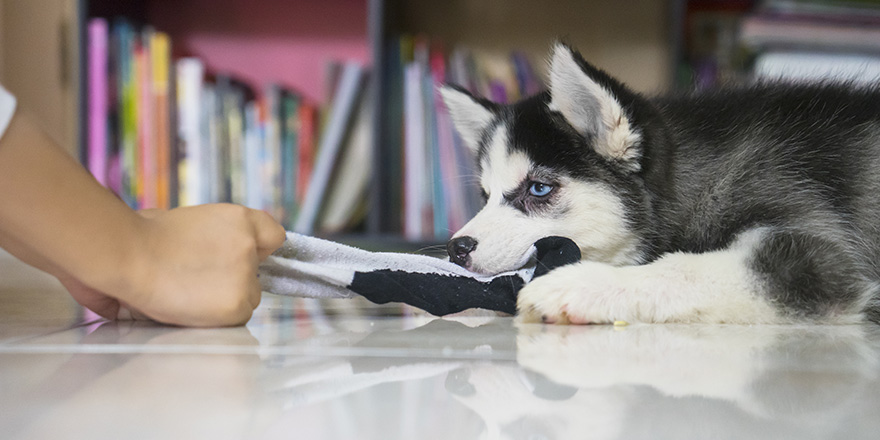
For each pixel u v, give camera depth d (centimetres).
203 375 57
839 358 71
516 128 161
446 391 51
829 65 316
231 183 311
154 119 302
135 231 84
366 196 315
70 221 77
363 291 107
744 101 153
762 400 49
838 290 117
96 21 299
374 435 40
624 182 149
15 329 88
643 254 149
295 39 361
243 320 91
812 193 135
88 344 74
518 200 156
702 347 79
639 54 344
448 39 353
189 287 87
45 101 328
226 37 360
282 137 314
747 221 135
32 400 47
